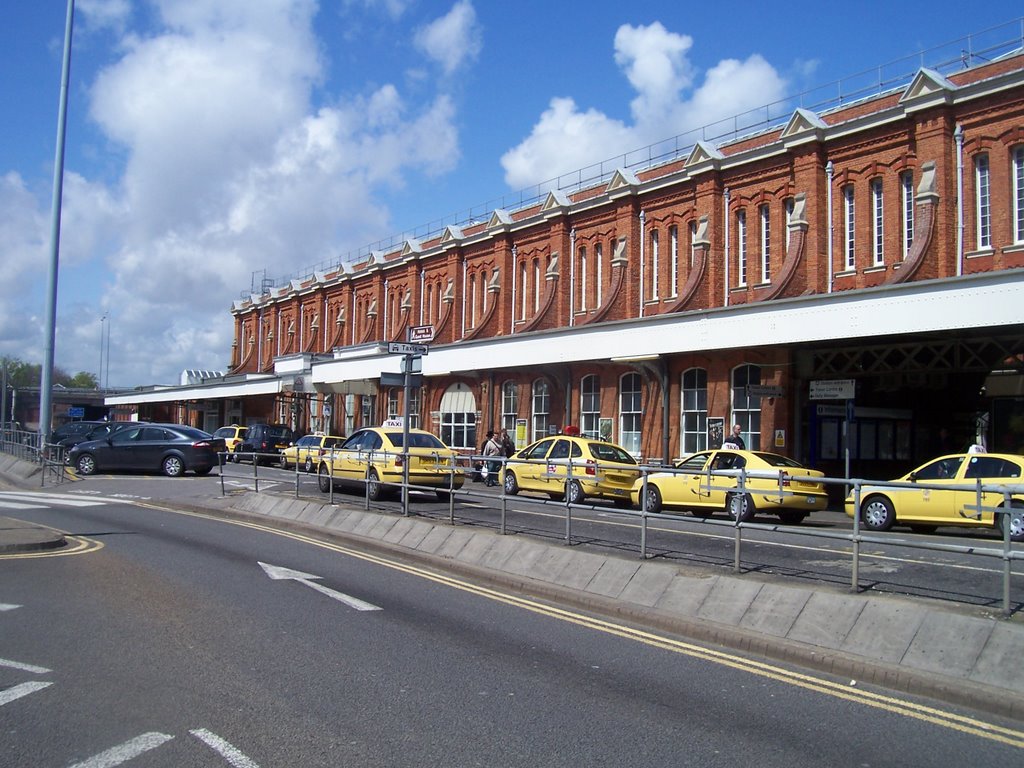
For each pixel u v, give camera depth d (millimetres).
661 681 6691
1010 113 20797
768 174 26188
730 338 22391
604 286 32062
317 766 4844
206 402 67438
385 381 16172
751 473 9258
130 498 20797
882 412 27547
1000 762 5078
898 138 22984
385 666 6922
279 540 14289
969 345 21609
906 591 8664
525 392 34031
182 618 8375
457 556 12141
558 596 9812
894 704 6188
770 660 7371
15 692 6074
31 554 11922
